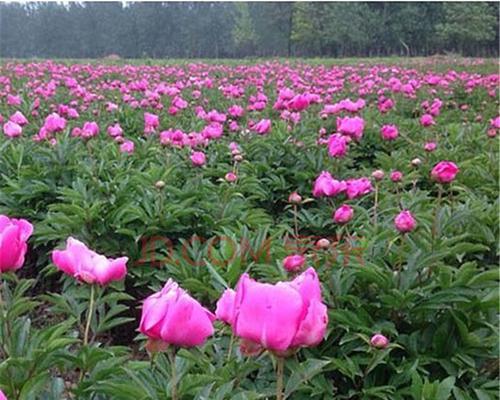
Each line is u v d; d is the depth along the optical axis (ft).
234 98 34.19
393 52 163.22
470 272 9.95
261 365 9.08
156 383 8.16
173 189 15.93
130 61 89.30
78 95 31.37
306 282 5.98
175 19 182.09
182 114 30.22
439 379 9.77
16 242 7.12
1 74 49.39
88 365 8.07
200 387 7.71
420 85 42.80
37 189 16.39
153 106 28.58
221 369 8.44
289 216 19.33
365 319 9.78
